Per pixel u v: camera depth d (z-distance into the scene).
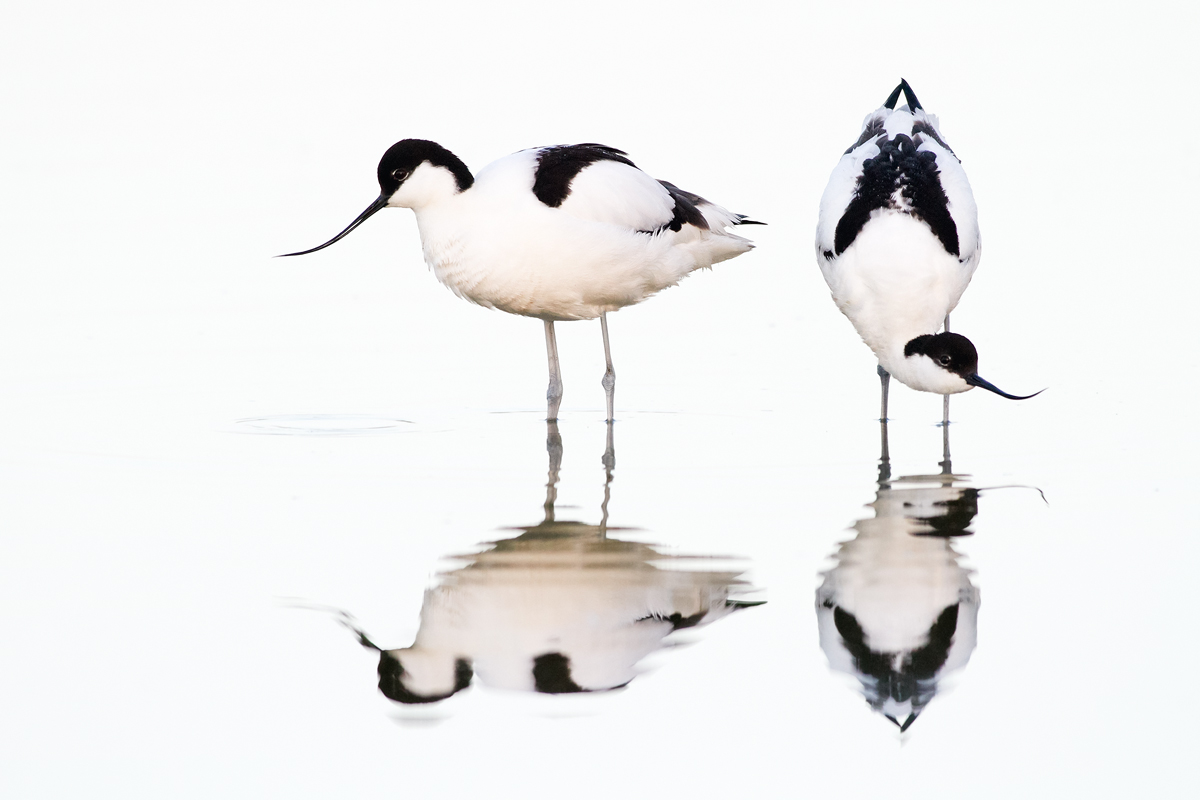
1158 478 11.00
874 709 7.83
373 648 8.36
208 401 13.75
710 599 8.96
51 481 11.10
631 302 13.84
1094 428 12.49
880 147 13.52
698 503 10.66
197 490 10.95
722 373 15.01
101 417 13.09
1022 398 11.98
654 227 13.35
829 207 13.24
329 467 11.62
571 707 7.83
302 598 8.95
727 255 14.49
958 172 13.45
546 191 12.73
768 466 11.66
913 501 10.62
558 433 12.83
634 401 14.03
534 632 8.58
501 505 10.63
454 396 14.17
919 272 12.37
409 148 12.68
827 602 8.91
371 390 14.30
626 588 9.09
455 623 8.66
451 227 12.78
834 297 13.13
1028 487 10.88
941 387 12.38
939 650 8.34
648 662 8.26
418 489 11.03
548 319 13.66
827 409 13.61
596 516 10.38
